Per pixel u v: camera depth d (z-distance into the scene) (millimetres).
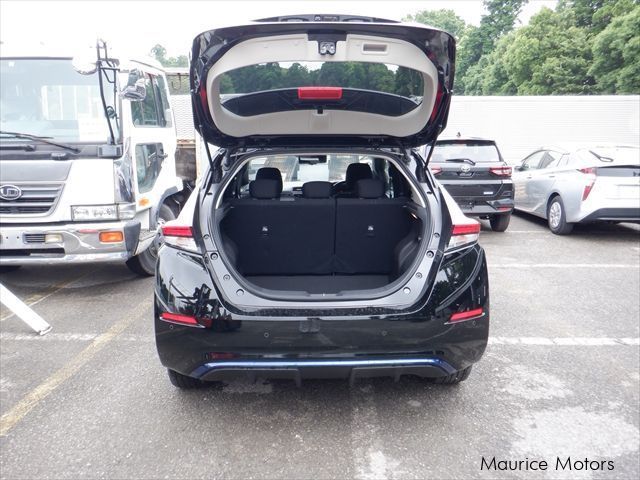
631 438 2850
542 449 2754
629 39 22453
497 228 8789
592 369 3672
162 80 6391
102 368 3674
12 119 5035
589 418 3045
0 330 4398
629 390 3375
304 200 3467
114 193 4879
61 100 5035
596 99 16500
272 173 3924
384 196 3795
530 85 28922
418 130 3213
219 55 2600
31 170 4750
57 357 3857
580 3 28906
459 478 2527
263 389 3396
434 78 2740
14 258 4820
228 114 3145
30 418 3029
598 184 7746
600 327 4477
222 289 2674
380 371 2693
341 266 3648
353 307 2641
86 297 5285
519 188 10047
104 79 5023
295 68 2822
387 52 2609
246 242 3553
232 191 3867
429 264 2777
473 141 8445
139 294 5375
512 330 4406
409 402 3232
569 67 27234
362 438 2854
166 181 6227
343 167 4816
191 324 2652
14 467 2590
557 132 16812
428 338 2672
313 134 3354
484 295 2793
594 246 7723
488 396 3299
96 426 2951
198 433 2891
